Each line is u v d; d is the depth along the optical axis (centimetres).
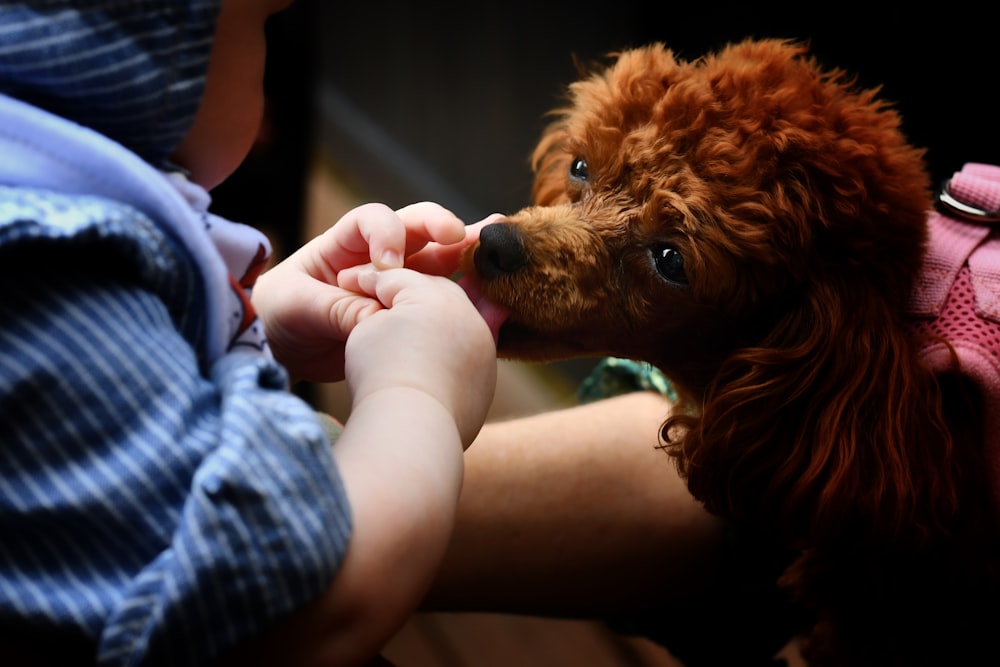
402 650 103
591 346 74
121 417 59
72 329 59
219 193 110
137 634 58
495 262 72
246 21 64
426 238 73
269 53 109
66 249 60
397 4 154
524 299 72
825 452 69
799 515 71
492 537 82
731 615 84
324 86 180
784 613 83
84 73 61
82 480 58
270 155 111
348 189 169
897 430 69
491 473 82
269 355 67
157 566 59
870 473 69
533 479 82
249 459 59
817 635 76
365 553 61
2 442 58
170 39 62
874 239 70
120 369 59
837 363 70
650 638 87
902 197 70
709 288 70
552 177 81
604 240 72
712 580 84
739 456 71
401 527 62
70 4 60
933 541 70
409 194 160
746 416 71
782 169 69
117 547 59
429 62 151
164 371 60
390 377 64
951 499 69
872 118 72
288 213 115
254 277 70
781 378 70
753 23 105
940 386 71
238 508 59
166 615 58
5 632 59
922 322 71
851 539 71
